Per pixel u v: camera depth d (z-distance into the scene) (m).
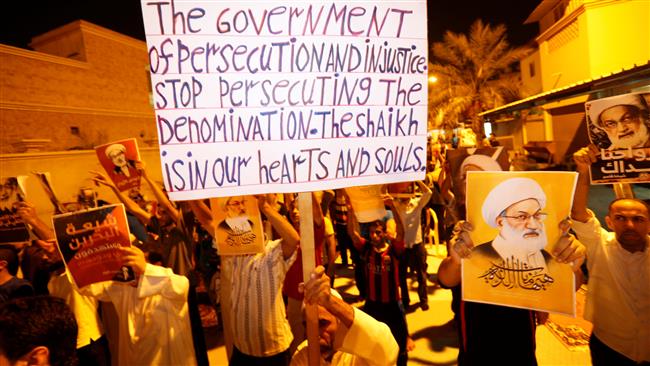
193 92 1.61
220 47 1.61
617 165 2.22
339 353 1.86
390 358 1.75
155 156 16.17
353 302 5.38
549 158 17.70
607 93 9.73
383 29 1.75
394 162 1.81
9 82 12.09
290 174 1.68
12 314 1.49
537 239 1.81
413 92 1.82
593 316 2.46
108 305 3.28
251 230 2.68
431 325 4.55
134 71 17.09
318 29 1.67
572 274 1.76
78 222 2.33
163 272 2.39
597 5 15.30
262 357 2.71
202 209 3.29
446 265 2.13
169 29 1.58
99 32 15.37
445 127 25.89
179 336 2.42
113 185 3.81
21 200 3.22
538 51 23.38
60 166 10.86
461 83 25.41
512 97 24.80
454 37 24.47
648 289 2.25
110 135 15.63
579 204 2.38
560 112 17.98
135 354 2.39
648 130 2.15
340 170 1.72
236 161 1.65
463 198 2.40
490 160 2.35
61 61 13.71
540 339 3.95
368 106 1.75
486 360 2.19
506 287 1.85
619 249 2.33
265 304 2.69
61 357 1.54
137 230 4.75
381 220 3.73
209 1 1.59
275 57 1.65
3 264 2.85
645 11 14.88
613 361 2.36
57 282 3.06
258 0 1.62
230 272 2.90
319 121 1.70
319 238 3.83
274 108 1.67
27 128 12.55
